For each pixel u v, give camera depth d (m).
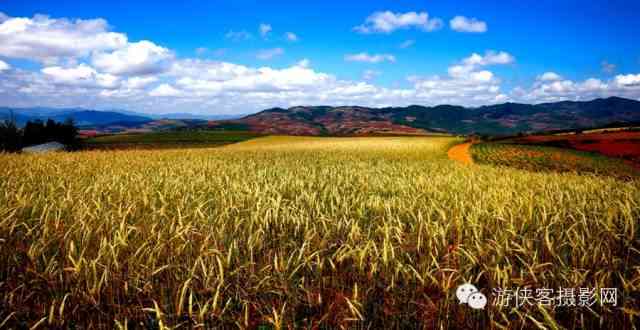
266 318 3.10
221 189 7.46
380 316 3.35
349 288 3.68
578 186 8.70
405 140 55.84
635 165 25.62
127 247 3.88
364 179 10.50
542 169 22.75
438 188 8.22
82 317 3.18
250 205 6.00
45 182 8.02
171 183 8.23
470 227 4.78
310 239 4.33
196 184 8.34
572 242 4.00
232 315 3.14
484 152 35.41
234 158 18.44
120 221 4.57
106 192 6.68
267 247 4.38
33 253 3.48
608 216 5.15
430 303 3.38
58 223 4.29
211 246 4.10
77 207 5.27
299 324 3.23
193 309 3.25
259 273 3.60
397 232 4.43
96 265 3.46
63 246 3.99
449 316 3.31
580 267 3.71
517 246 3.99
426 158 22.86
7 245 3.97
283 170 13.08
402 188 8.22
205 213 5.33
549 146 43.22
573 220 5.14
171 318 3.11
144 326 3.12
